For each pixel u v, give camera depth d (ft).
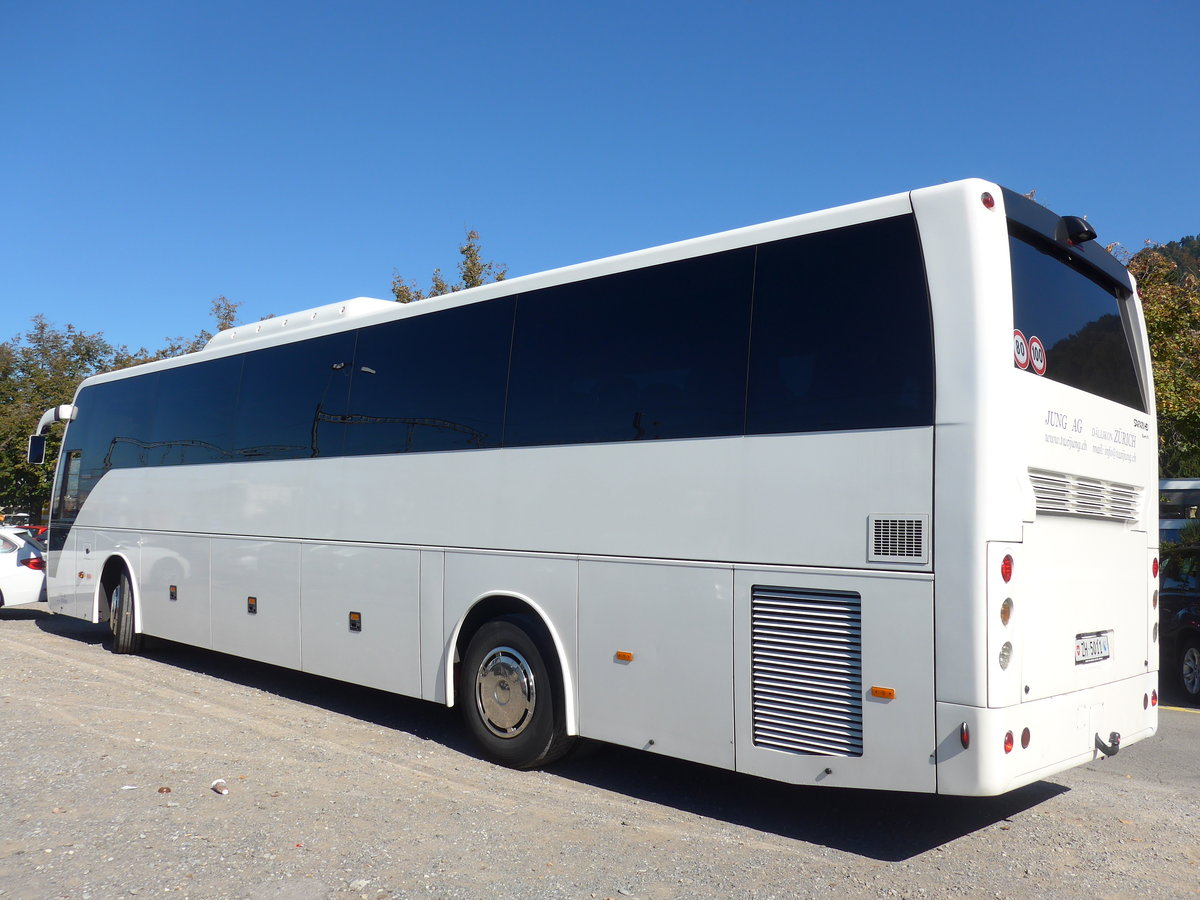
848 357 17.38
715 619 18.79
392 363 27.27
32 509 110.93
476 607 23.98
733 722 18.40
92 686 32.55
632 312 21.11
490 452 23.73
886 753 16.30
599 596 20.88
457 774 22.43
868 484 16.80
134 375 40.78
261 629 31.32
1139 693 19.89
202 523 34.76
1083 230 18.83
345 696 32.19
